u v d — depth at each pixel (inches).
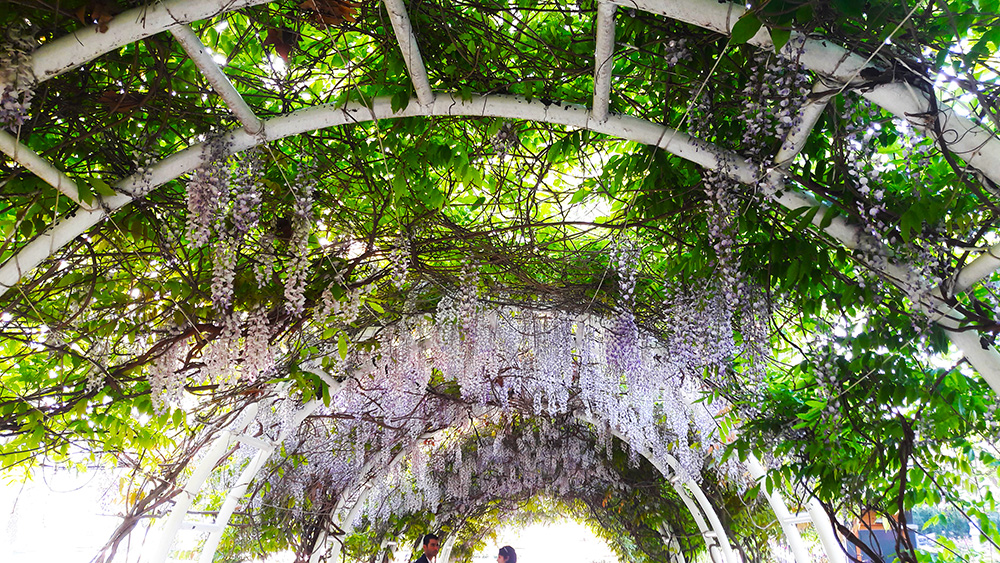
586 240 144.4
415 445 278.1
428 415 257.6
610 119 87.4
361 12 84.7
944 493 115.7
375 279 132.3
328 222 122.9
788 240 97.6
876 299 95.9
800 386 140.5
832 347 111.9
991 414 107.4
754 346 121.9
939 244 82.2
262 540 259.4
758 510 268.5
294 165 112.0
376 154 108.0
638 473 331.9
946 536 129.3
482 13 83.3
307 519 267.6
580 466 334.0
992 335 81.9
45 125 85.0
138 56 83.7
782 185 86.2
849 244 86.2
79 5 64.7
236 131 87.4
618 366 171.2
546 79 86.4
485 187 126.5
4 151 72.2
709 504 271.6
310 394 147.8
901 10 65.1
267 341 126.4
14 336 115.0
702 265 111.6
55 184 77.9
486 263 143.0
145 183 86.9
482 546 506.3
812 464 130.0
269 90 92.8
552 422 306.2
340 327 134.3
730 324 126.6
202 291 114.1
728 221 95.2
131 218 104.0
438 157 104.0
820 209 86.6
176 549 241.1
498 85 89.5
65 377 127.6
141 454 166.7
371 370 182.7
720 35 79.4
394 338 172.4
